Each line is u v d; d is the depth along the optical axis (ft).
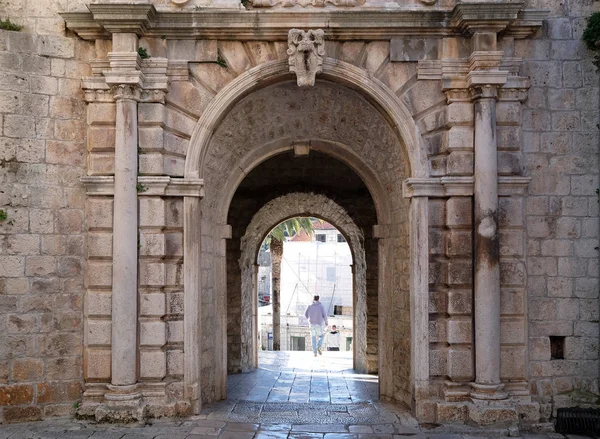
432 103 31.48
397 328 36.04
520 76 31.17
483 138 30.27
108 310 30.55
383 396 37.40
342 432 28.81
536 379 30.99
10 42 30.45
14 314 30.04
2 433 28.09
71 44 31.32
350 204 52.26
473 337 30.66
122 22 29.89
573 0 31.71
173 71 31.30
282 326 126.00
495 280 30.01
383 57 31.58
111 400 29.55
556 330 31.12
